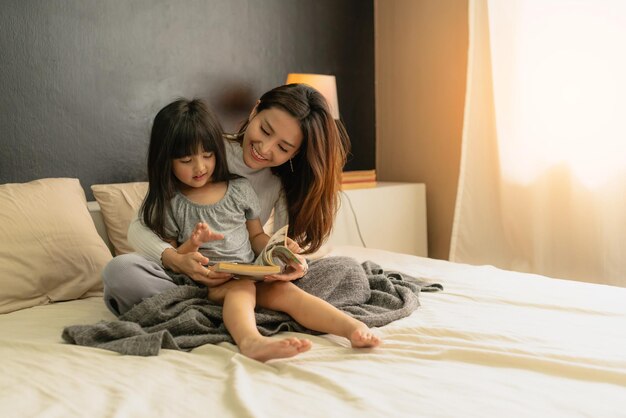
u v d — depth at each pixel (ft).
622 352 4.08
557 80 8.41
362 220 9.56
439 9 10.25
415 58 10.68
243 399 3.39
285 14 9.86
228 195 5.82
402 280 5.99
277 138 5.72
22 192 6.40
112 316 5.44
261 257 5.19
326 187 6.13
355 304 5.34
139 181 8.50
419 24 10.57
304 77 9.37
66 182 6.90
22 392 3.62
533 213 8.77
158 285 5.03
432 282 6.24
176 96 8.74
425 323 4.85
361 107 11.13
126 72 8.29
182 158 5.44
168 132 5.42
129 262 4.96
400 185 10.11
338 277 5.44
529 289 5.82
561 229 8.62
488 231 9.38
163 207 5.53
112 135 8.23
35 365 4.08
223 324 4.78
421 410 3.28
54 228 6.24
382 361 4.07
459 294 5.67
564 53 8.32
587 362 3.89
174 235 5.67
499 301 5.43
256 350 4.15
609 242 8.13
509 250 9.17
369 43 11.15
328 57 10.52
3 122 7.40
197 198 5.72
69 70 7.83
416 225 10.29
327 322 4.68
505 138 8.97
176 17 8.68
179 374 3.92
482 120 9.34
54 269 6.09
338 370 3.92
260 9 9.55
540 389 3.57
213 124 5.60
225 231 5.71
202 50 8.96
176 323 4.65
